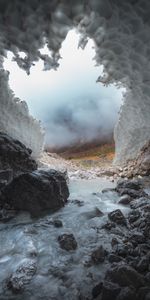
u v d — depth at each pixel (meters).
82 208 4.77
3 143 5.54
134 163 7.92
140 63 4.75
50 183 4.73
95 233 4.01
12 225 4.27
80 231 4.09
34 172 4.82
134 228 4.18
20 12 3.70
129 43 4.38
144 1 3.67
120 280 2.95
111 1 3.63
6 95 6.77
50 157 10.11
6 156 5.48
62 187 5.12
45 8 3.61
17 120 7.46
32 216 4.52
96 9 3.67
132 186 5.89
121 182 6.10
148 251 3.51
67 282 3.07
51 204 4.69
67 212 4.68
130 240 3.79
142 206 4.79
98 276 3.16
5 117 6.95
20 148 5.73
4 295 2.94
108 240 3.86
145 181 6.78
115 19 3.88
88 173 8.36
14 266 3.29
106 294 2.79
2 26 3.98
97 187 6.73
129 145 8.33
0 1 3.61
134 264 3.23
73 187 6.65
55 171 5.18
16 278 3.06
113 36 4.21
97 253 3.41
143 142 7.73
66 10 3.67
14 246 3.71
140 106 6.47
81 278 3.12
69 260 3.43
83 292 2.94
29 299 2.87
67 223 4.30
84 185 6.92
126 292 2.73
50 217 4.51
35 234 3.99
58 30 3.94
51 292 2.95
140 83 5.30
